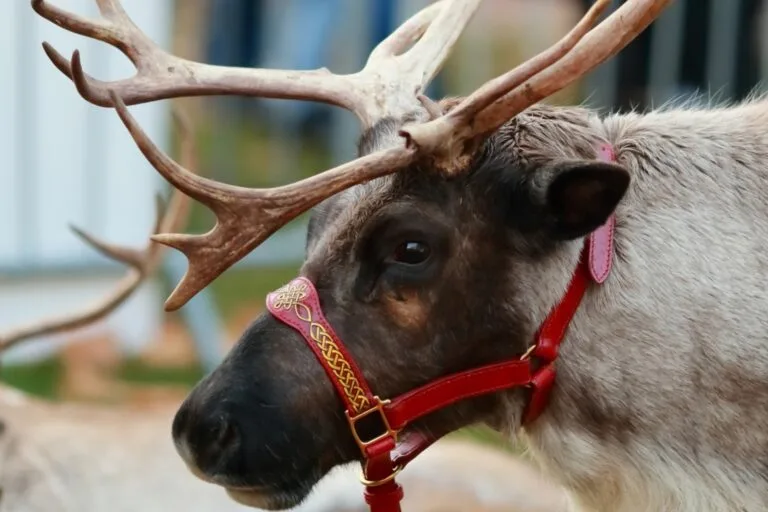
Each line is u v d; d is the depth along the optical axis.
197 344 20.86
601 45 7.99
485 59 26.89
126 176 21.66
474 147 8.19
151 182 21.84
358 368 8.24
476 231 8.26
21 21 20.62
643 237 8.48
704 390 8.34
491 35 27.11
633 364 8.40
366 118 9.06
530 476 14.09
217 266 8.02
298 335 8.28
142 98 8.83
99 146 21.42
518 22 27.41
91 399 19.84
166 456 13.74
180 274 21.50
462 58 26.69
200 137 30.03
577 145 8.57
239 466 8.22
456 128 8.06
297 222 23.77
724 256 8.39
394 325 8.28
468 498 13.54
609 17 8.06
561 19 27.56
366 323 8.28
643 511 8.61
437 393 8.37
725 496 8.39
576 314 8.47
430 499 13.45
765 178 8.59
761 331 8.29
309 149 29.48
